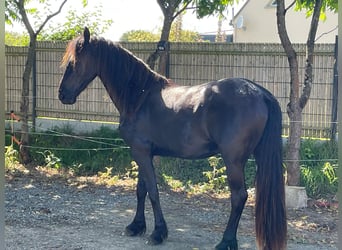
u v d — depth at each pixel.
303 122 8.72
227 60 9.20
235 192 4.66
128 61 5.27
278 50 8.84
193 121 4.79
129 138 5.23
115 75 5.29
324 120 8.59
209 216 6.35
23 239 5.22
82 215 6.28
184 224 5.96
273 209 4.43
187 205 6.91
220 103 4.64
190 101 4.86
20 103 9.96
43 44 10.37
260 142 4.62
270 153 4.55
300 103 7.01
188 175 8.32
